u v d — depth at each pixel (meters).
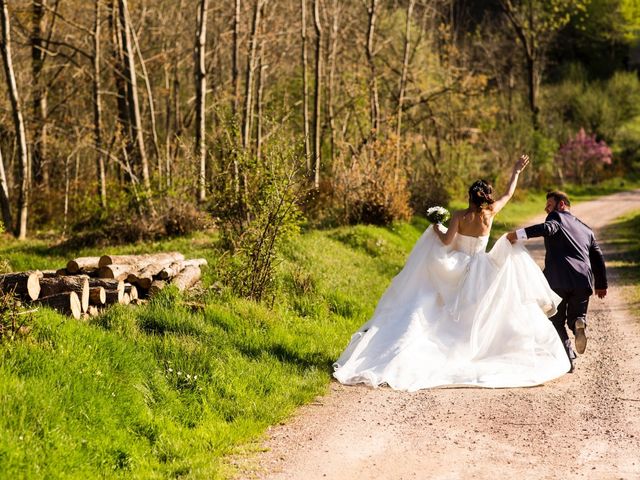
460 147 37.91
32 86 29.25
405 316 8.11
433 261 8.20
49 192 29.38
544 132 53.91
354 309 11.73
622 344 9.87
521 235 8.18
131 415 6.18
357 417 6.83
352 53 35.47
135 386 6.59
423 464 5.68
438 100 37.69
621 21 78.56
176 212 18.30
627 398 7.25
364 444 6.15
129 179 26.12
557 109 67.12
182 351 7.51
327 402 7.30
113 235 18.36
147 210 18.78
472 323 7.95
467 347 7.91
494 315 8.02
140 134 22.66
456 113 39.06
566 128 60.47
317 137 25.53
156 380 6.86
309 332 9.88
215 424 6.52
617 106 69.31
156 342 7.59
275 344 8.83
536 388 7.63
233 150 11.67
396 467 5.63
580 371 8.38
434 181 27.48
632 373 8.24
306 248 15.15
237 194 11.48
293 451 6.04
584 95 69.00
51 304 8.47
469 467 5.58
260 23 31.30
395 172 21.77
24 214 22.89
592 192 51.12
